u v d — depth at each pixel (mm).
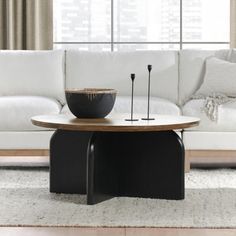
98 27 7320
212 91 4742
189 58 4965
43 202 3354
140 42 7293
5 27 7070
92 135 3305
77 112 3416
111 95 3439
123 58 4984
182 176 3424
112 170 3467
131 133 3500
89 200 3287
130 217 3031
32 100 4539
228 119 4352
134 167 3514
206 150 4379
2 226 2879
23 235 2738
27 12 7023
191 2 7242
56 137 3605
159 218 3014
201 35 7281
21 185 3836
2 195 3525
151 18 7277
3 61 4988
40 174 4262
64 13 7320
